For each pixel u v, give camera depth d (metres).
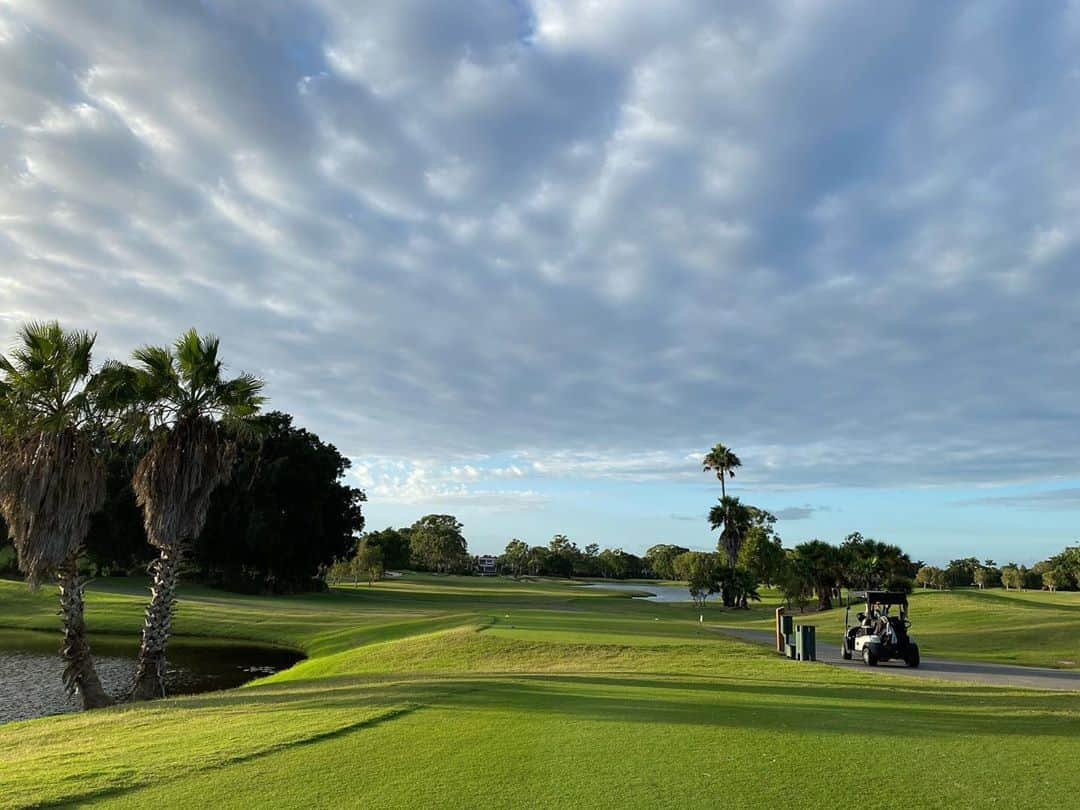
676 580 193.25
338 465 73.44
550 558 195.88
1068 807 6.64
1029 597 72.50
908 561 66.50
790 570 63.88
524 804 6.69
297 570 69.62
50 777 7.79
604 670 18.97
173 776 7.71
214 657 32.59
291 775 7.70
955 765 8.10
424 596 75.62
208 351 22.45
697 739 9.34
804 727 10.21
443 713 11.26
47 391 20.44
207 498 22.78
